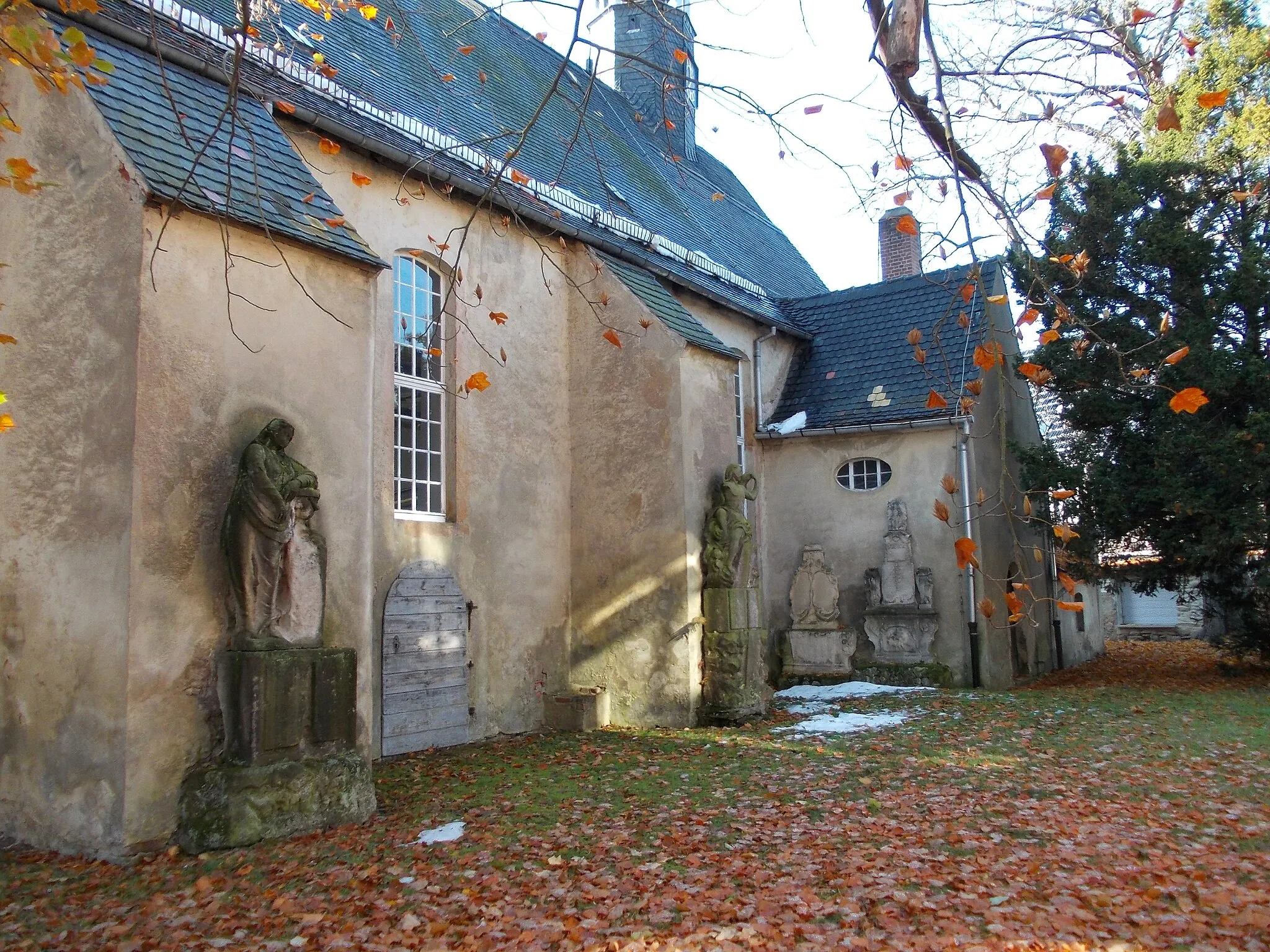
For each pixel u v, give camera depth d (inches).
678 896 217.0
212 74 361.1
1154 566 627.5
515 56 693.9
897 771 351.9
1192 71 578.9
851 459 681.6
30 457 286.8
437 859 252.5
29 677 279.9
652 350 503.8
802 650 666.8
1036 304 228.4
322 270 323.3
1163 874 225.6
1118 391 604.4
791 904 210.4
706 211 840.3
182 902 224.7
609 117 776.9
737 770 362.0
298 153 375.9
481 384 286.7
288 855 257.8
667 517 494.0
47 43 252.7
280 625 285.3
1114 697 556.4
